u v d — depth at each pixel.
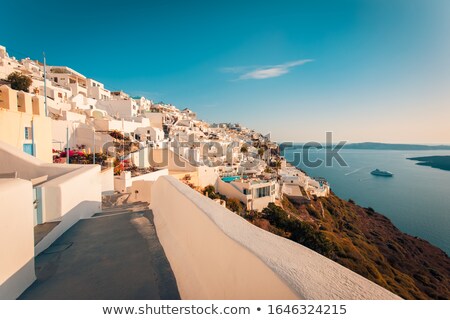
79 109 39.22
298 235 26.42
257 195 36.09
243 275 1.74
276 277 1.36
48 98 35.12
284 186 51.91
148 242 4.75
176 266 3.44
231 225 2.31
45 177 6.92
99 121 34.94
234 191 36.25
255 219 28.67
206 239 2.60
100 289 3.03
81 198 6.76
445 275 35.03
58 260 3.94
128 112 52.44
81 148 28.47
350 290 1.24
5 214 2.55
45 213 5.23
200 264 2.74
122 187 20.03
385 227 55.03
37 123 10.35
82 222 6.29
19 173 7.05
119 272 3.50
